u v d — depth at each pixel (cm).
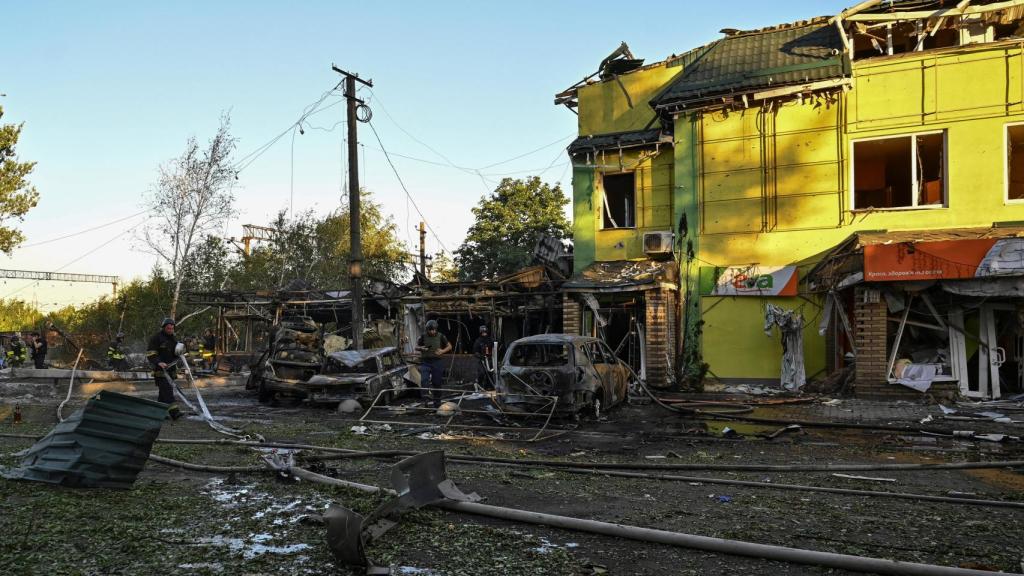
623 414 1255
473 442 939
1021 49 1530
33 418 1154
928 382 1345
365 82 2031
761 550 425
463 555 429
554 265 2216
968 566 408
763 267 1716
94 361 2638
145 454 618
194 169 3006
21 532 461
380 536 460
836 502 580
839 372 1558
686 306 1791
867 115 1642
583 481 672
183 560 415
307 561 415
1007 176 1538
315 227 4078
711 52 1922
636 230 1927
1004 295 1267
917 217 1597
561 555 430
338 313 2494
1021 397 1312
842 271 1484
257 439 936
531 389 1119
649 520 520
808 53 1731
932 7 1673
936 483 658
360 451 826
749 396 1541
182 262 2995
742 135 1756
